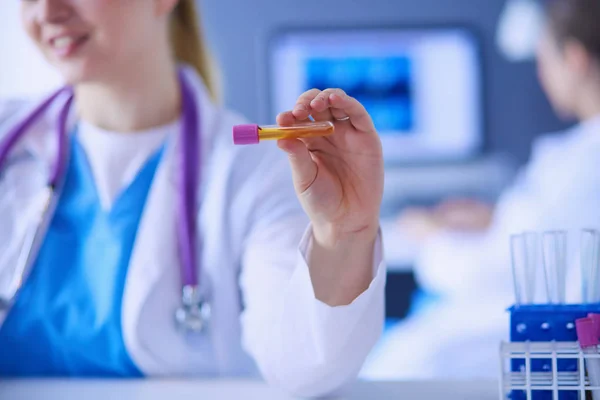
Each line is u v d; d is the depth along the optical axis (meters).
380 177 0.68
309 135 0.64
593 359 0.58
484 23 2.64
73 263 1.00
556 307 0.61
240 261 1.00
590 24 1.58
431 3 2.65
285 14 2.64
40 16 0.94
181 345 0.96
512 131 2.65
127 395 0.79
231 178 1.02
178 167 1.03
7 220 1.03
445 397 0.73
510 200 2.08
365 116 0.66
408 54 2.51
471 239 2.23
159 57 1.05
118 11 0.95
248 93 2.64
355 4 2.65
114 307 0.96
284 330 0.75
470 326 1.74
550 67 1.70
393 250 2.20
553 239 0.63
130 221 1.00
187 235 0.98
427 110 2.52
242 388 0.81
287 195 0.99
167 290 0.96
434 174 2.51
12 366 0.99
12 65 2.51
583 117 1.71
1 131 1.09
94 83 1.00
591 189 1.57
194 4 1.22
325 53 2.50
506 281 1.82
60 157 1.05
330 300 0.72
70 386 0.84
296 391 0.77
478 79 2.51
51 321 0.98
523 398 0.61
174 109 1.09
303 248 0.72
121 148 1.04
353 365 0.74
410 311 2.17
